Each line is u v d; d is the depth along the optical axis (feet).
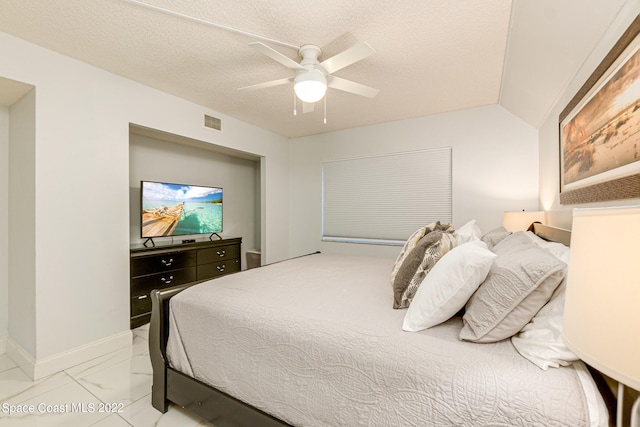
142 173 11.50
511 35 6.41
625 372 1.62
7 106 7.96
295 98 10.22
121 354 7.95
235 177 15.78
